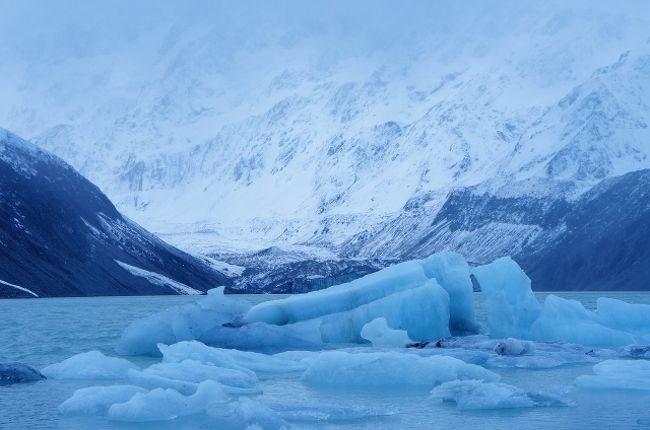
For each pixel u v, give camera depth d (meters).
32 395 23.06
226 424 18.12
